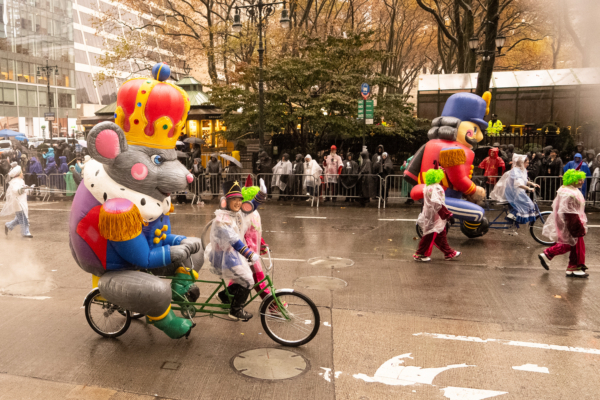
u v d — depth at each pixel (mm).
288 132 20016
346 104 16641
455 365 4332
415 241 9602
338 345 4754
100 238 4422
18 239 10055
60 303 6047
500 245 9250
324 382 4035
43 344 4812
